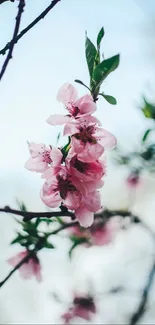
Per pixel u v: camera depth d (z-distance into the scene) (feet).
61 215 1.44
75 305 2.92
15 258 2.24
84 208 1.45
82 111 1.42
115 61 1.37
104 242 2.62
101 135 1.44
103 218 2.52
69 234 2.48
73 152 1.42
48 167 1.48
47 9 1.38
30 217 1.41
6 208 1.42
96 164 1.43
